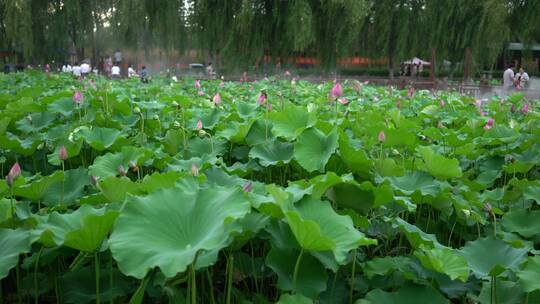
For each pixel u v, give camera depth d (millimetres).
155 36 24484
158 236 1542
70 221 1826
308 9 19781
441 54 23688
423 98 8812
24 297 2148
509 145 4164
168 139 3719
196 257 1516
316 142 2918
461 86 18453
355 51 25000
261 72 21688
